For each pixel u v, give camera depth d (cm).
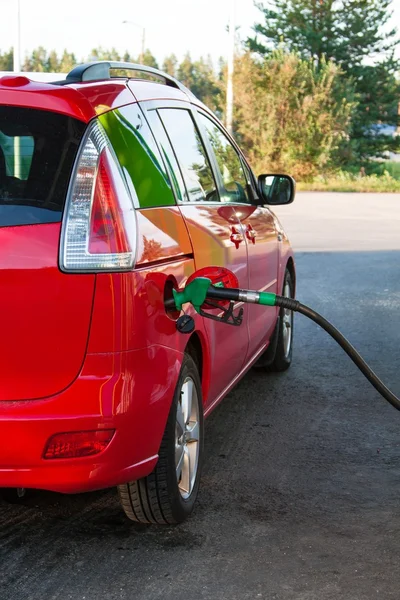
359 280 1142
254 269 511
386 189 3847
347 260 1344
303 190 3812
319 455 478
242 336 485
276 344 638
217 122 520
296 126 4091
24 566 336
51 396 305
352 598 316
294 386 629
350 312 920
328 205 2681
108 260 304
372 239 1648
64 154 308
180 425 368
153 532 369
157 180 361
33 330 301
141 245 319
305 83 4125
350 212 2359
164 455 350
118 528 373
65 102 313
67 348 304
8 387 304
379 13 5100
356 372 671
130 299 308
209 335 405
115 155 321
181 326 334
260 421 542
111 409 306
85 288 302
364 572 337
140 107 370
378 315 903
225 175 501
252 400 590
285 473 448
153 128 379
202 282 327
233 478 439
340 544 362
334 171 4203
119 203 312
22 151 307
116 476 316
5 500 399
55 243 300
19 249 299
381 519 389
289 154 4106
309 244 1561
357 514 395
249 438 507
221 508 398
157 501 356
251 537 367
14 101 310
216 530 373
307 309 325
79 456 307
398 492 424
